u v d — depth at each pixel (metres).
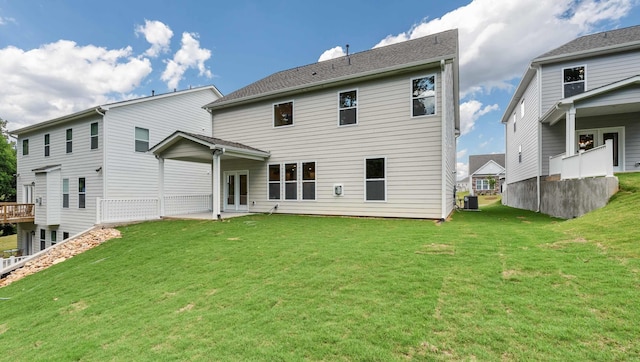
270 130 12.72
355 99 10.94
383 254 5.04
